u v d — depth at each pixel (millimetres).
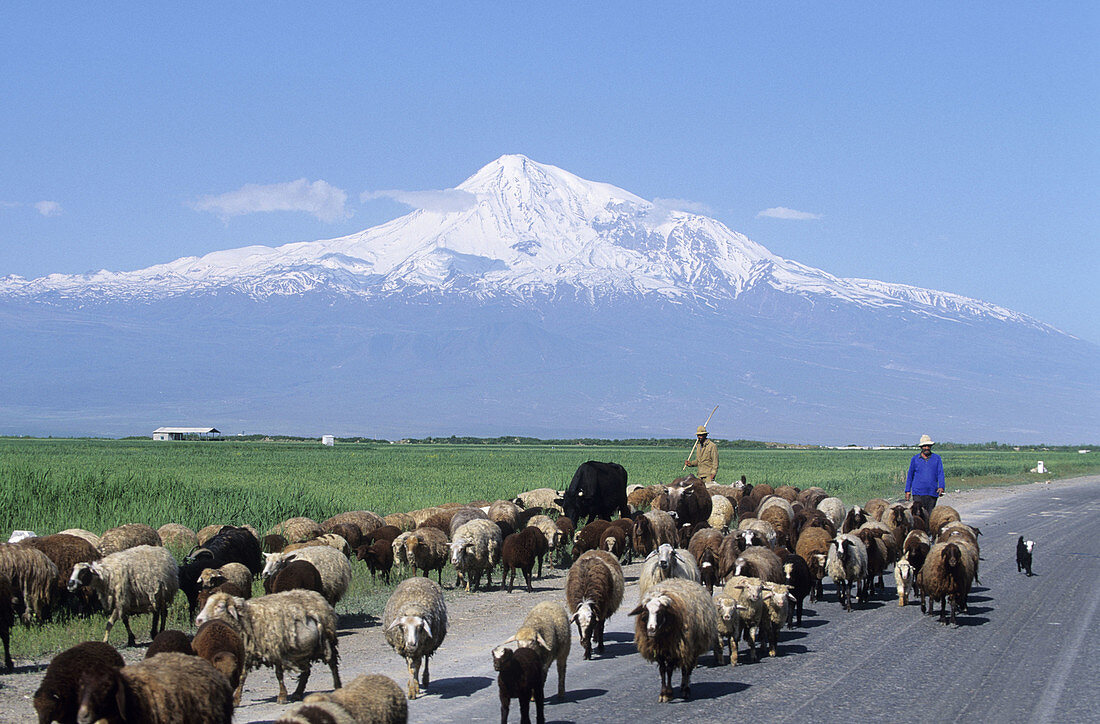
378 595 20297
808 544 19922
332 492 41000
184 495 32688
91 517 26078
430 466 69250
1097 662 14359
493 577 23297
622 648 15859
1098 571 23859
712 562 18562
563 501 28484
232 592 15297
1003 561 25719
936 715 11664
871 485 53406
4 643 13695
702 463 29547
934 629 17047
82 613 16797
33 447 95188
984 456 125688
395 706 10031
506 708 11250
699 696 12719
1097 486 64125
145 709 9477
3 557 15242
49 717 9289
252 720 11547
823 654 15125
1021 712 11758
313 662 13766
